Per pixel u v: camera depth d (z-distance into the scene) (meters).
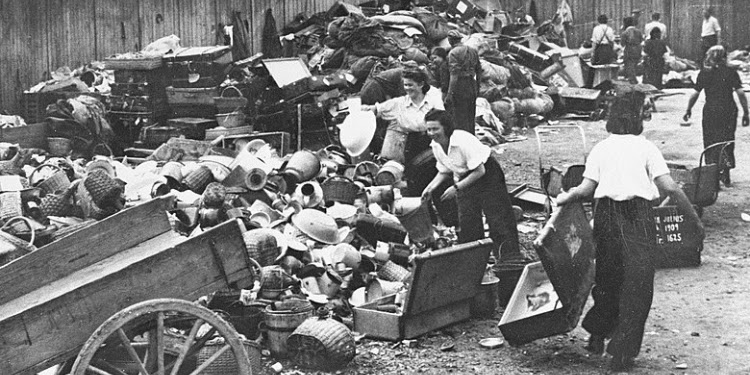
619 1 36.59
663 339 7.89
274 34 24.05
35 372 5.46
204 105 15.75
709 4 36.38
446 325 8.30
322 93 16.17
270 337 7.56
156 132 15.45
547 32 31.52
